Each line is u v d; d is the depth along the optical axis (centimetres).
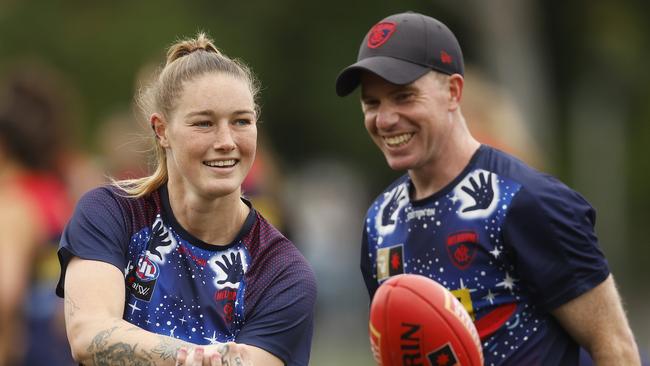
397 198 2019
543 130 9381
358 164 9888
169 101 1712
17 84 2758
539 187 1888
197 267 1742
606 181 10956
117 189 1778
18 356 2689
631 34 10188
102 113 8881
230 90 1691
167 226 1750
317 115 9731
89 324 1662
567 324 1908
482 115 2620
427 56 1916
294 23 9706
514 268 1902
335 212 7331
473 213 1916
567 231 1873
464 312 1678
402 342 1650
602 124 11144
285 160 9838
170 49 1784
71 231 1741
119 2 9200
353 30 9812
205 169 1694
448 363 1648
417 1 9894
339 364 5278
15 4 9156
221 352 1616
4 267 2645
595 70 10469
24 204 2680
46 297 2712
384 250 2014
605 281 1900
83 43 9012
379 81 1916
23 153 2717
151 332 1683
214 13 9344
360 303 7044
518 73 9381
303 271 1780
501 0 9325
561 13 10144
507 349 1905
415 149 1917
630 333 1919
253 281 1753
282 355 1741
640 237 11150
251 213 1783
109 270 1705
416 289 1658
